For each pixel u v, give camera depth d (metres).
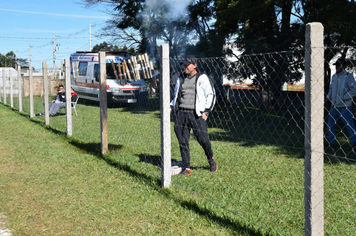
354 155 6.22
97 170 5.51
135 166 5.62
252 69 7.18
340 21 10.08
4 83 18.22
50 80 22.70
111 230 3.46
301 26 12.09
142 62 6.03
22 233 3.42
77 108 15.77
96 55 17.44
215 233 3.32
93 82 17.47
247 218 3.56
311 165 2.63
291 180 4.77
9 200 4.29
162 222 3.62
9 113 13.62
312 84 2.55
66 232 3.45
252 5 12.52
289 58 9.38
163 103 4.52
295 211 3.72
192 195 4.31
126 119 11.64
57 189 4.67
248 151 6.63
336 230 3.28
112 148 7.08
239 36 14.52
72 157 6.32
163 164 4.55
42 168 5.65
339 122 9.21
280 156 6.21
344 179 4.82
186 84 5.13
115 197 4.34
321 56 2.55
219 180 4.84
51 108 12.57
